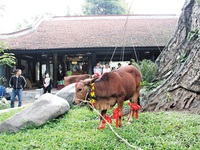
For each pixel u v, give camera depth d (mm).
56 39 16328
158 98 6652
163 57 9398
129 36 16328
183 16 8945
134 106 5559
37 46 15398
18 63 18344
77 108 7895
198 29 7734
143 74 9336
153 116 5742
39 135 5078
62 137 4789
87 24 19094
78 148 4246
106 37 16297
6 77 16844
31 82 20469
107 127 5227
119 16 20047
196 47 6355
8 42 15750
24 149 4379
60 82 17297
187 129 4559
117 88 4852
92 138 4582
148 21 19359
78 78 8977
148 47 15258
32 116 5840
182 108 6113
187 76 6191
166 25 18359
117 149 4012
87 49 15570
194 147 3832
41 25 18891
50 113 6004
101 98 4766
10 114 7602
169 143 4020
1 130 5652
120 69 5352
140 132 4770
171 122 5023
